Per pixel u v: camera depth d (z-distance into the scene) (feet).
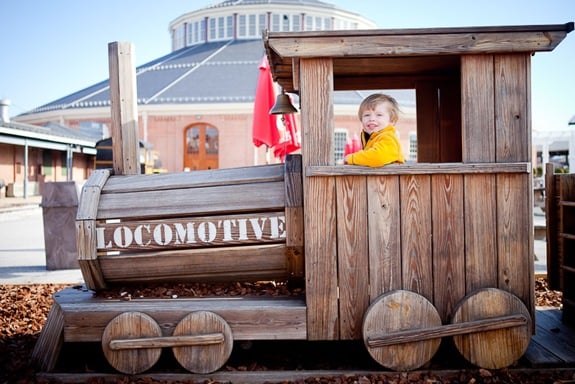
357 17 149.48
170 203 11.43
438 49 10.36
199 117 106.42
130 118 13.24
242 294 11.60
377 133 11.16
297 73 10.75
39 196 96.73
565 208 13.12
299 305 10.65
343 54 10.39
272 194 11.25
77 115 116.16
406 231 10.59
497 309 10.43
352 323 10.57
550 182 13.71
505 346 10.45
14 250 33.19
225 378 10.44
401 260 10.59
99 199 11.66
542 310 14.88
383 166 10.48
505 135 10.61
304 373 10.49
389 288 10.58
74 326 10.70
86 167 128.16
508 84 10.59
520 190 10.61
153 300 11.16
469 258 10.61
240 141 105.50
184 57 139.95
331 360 11.73
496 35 10.33
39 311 16.37
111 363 10.55
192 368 10.49
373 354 10.37
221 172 12.06
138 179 12.19
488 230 10.61
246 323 10.54
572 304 12.83
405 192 10.60
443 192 10.61
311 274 10.55
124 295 11.54
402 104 99.40
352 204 10.57
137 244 11.25
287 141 26.86
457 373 10.39
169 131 107.45
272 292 11.72
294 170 11.26
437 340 10.46
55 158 112.37
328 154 10.58
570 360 10.61
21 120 126.31
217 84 115.85
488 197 10.60
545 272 21.34
